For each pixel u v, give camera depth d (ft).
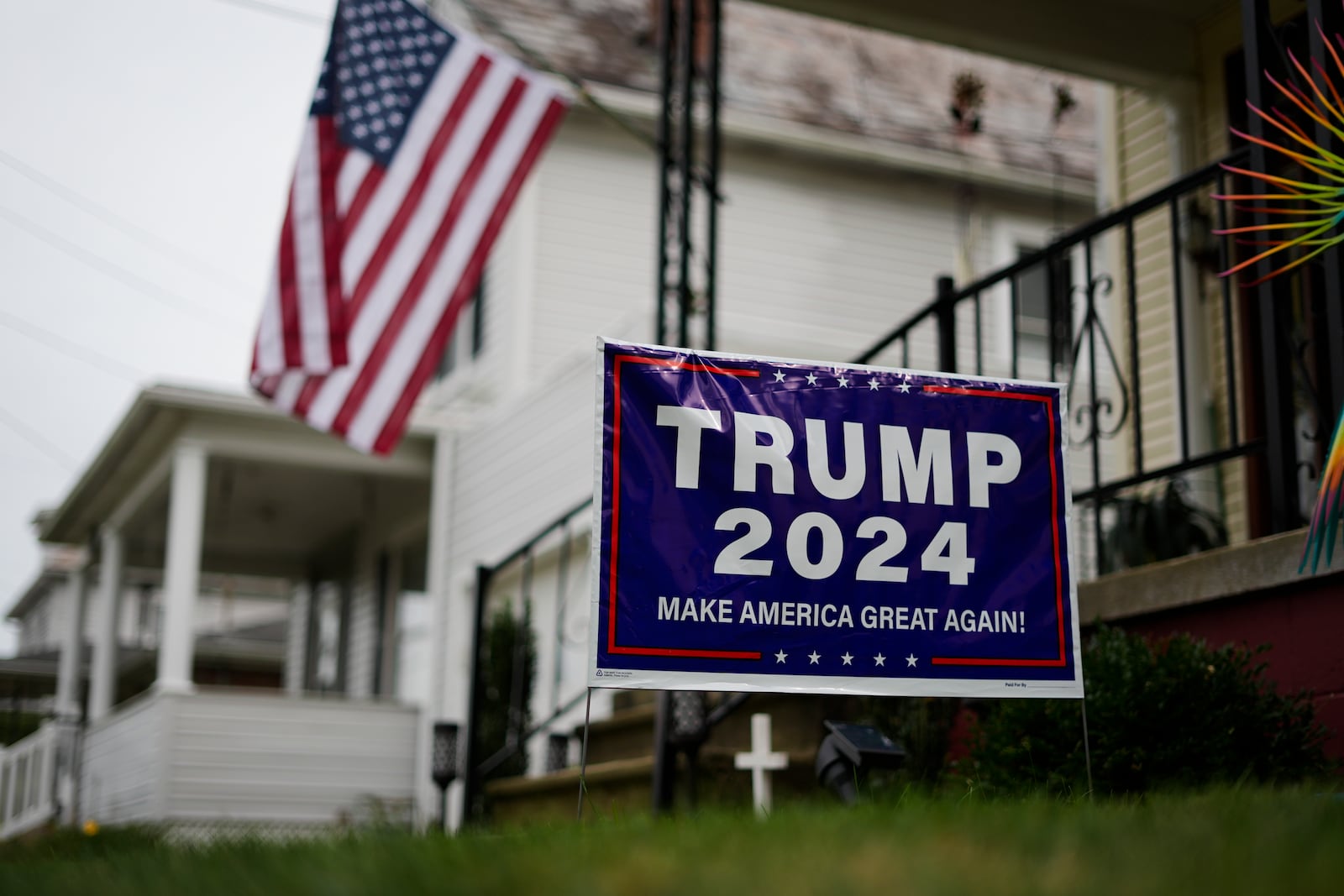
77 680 51.62
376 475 43.24
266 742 38.14
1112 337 25.55
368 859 7.55
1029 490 11.50
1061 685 11.21
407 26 24.47
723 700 18.72
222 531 54.39
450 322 24.11
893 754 12.20
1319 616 12.64
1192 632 13.98
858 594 10.93
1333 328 12.98
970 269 39.11
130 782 39.11
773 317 44.50
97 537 50.88
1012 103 51.55
